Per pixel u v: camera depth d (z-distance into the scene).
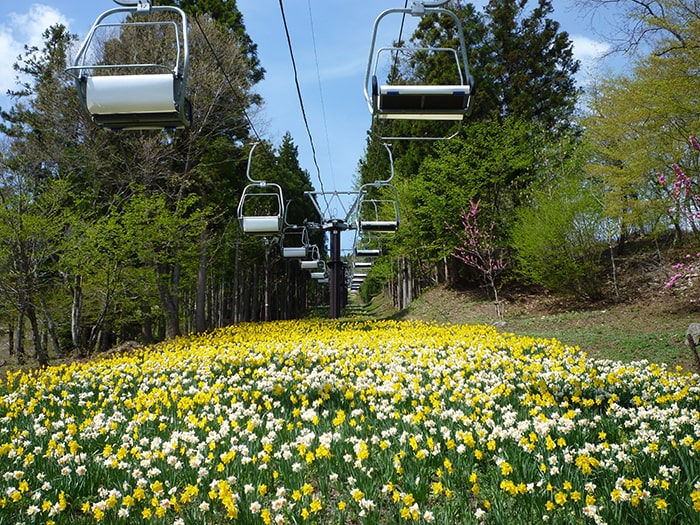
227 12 26.97
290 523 3.92
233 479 4.21
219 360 10.58
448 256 28.73
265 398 6.94
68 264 15.99
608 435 5.12
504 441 4.94
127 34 22.09
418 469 4.50
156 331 33.81
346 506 4.00
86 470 4.55
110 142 21.73
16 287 15.61
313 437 5.02
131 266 18.84
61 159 20.17
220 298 37.44
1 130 25.00
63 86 21.16
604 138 17.48
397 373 8.16
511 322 19.48
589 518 3.63
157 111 5.52
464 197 24.66
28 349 27.66
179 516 3.97
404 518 3.69
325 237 55.03
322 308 69.94
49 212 15.62
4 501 4.00
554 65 32.25
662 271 18.95
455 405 6.48
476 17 31.41
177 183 22.83
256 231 14.49
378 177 36.09
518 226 21.50
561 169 24.44
